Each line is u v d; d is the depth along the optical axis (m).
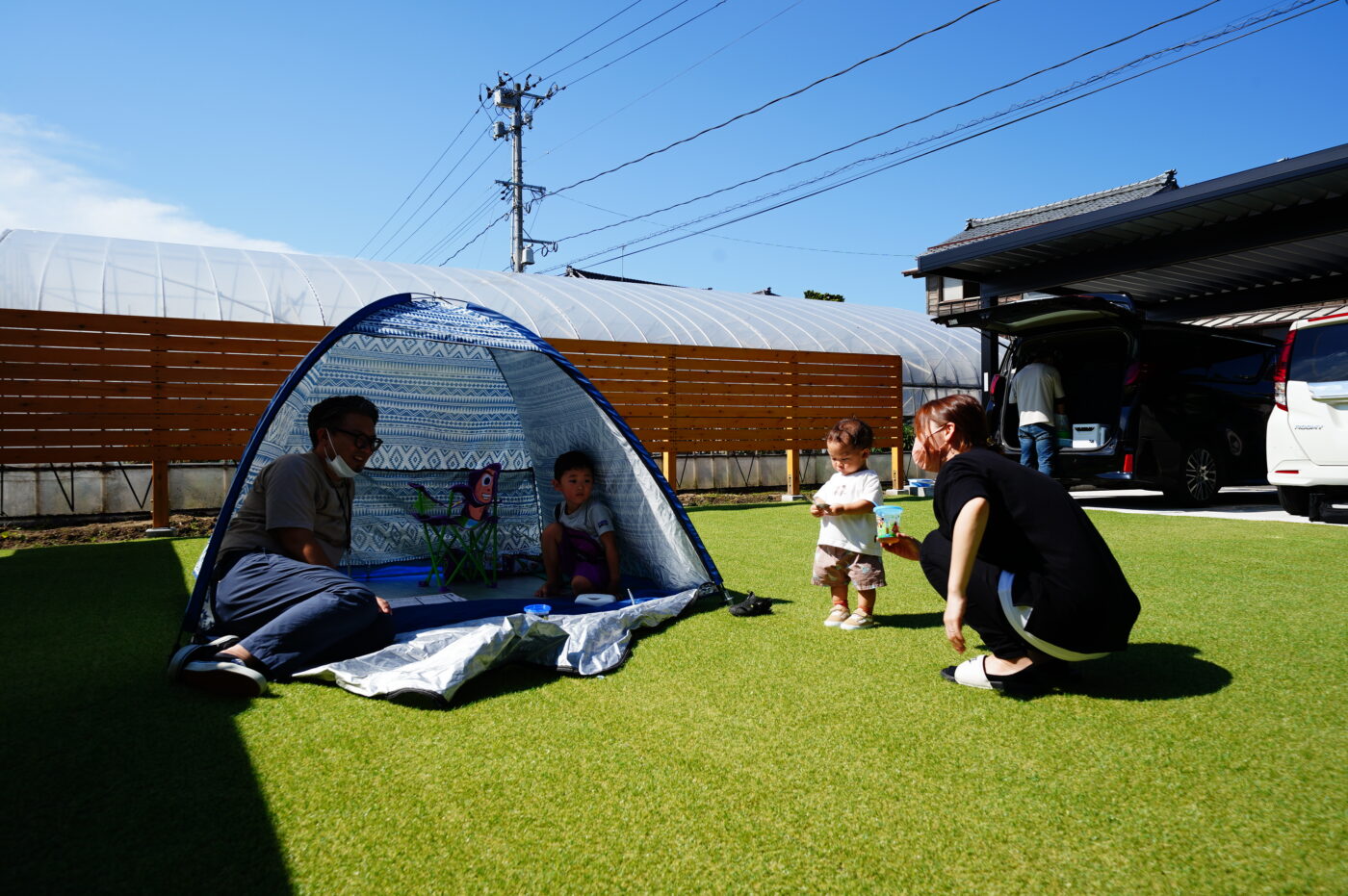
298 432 5.09
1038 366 8.45
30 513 7.89
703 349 10.30
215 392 7.75
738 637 3.42
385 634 3.08
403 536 5.72
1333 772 1.95
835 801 1.85
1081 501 9.99
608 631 3.27
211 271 10.12
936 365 14.70
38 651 3.21
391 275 11.62
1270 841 1.63
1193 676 2.73
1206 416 8.65
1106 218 8.53
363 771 2.03
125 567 5.48
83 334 7.29
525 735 2.28
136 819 1.77
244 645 2.83
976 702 2.53
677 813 1.79
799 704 2.52
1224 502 9.41
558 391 4.85
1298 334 6.82
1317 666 2.81
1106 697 2.54
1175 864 1.56
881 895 1.47
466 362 5.53
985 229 23.03
